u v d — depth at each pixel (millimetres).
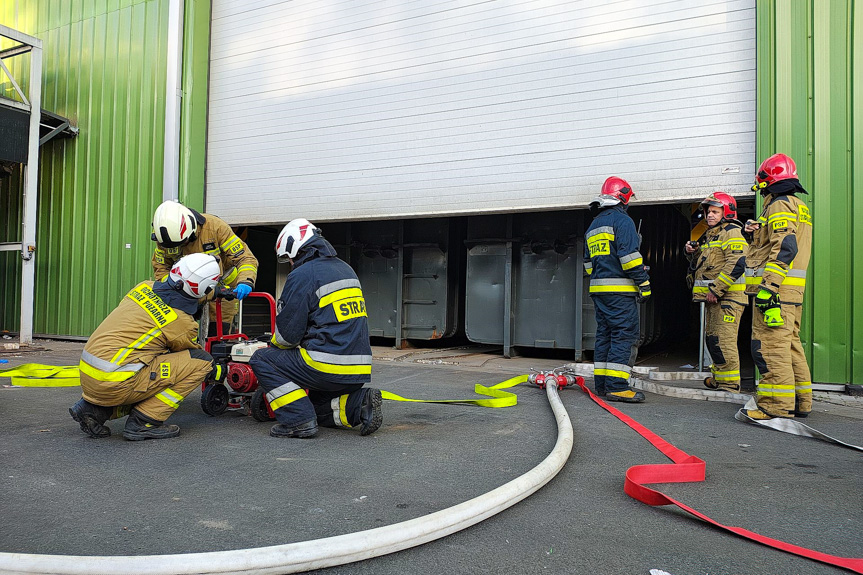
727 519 2295
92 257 9852
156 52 9422
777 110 5496
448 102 7430
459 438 3514
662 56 6250
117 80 9766
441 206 7453
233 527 2113
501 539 2068
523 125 6973
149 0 9539
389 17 7844
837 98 5309
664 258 9422
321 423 3754
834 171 5289
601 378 5168
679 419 4191
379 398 3504
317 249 3545
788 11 5492
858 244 5188
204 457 3061
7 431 3623
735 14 5910
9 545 1939
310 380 3432
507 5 7094
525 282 8125
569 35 6730
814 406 4750
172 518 2199
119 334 3271
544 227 7988
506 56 7086
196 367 3529
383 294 9172
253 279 4512
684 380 6453
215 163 9164
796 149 5422
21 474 2748
